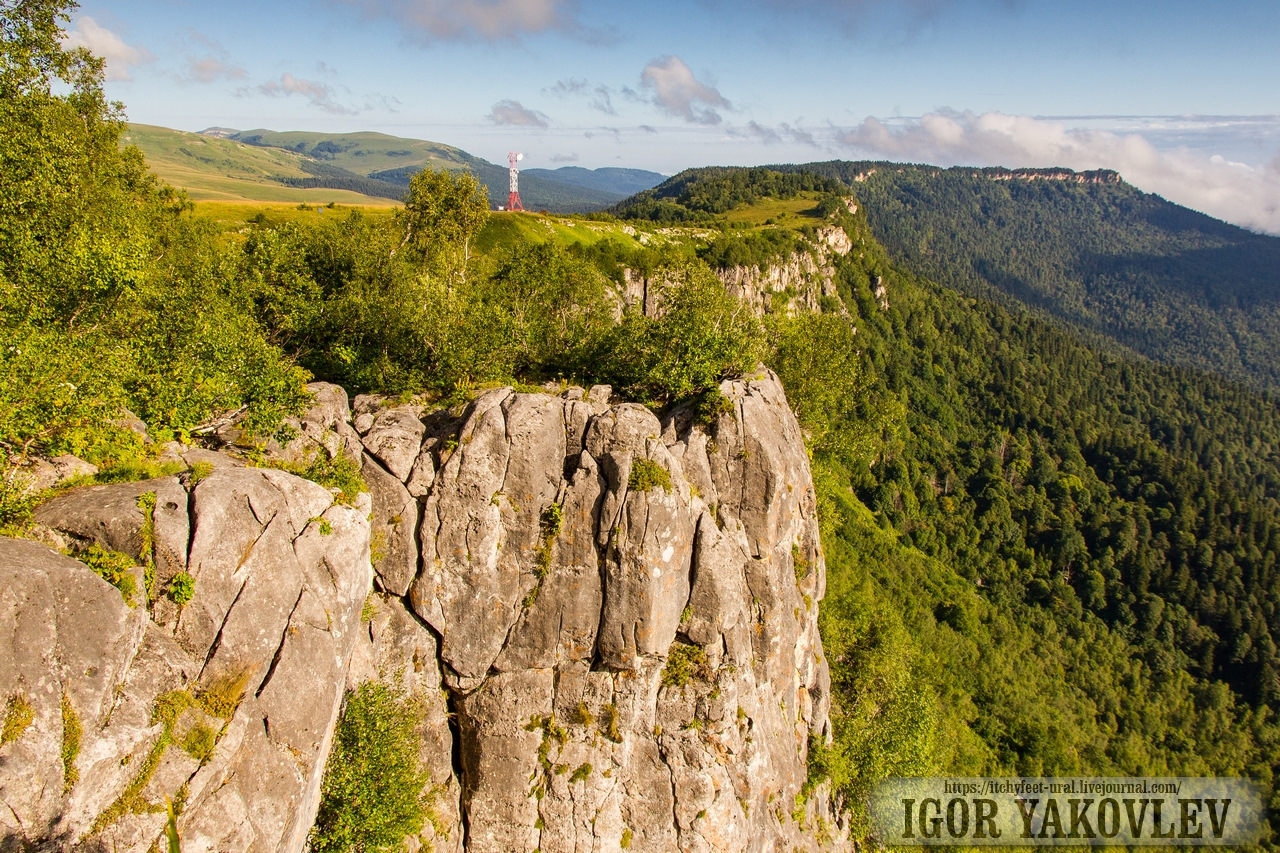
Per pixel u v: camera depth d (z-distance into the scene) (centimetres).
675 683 2875
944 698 7538
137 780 1697
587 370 3834
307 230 4944
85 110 4916
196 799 1797
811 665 3756
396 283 4434
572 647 2823
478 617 2820
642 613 2753
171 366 2688
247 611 2012
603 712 2838
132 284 2817
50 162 3177
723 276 18788
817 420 5653
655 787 2855
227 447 2666
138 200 5603
